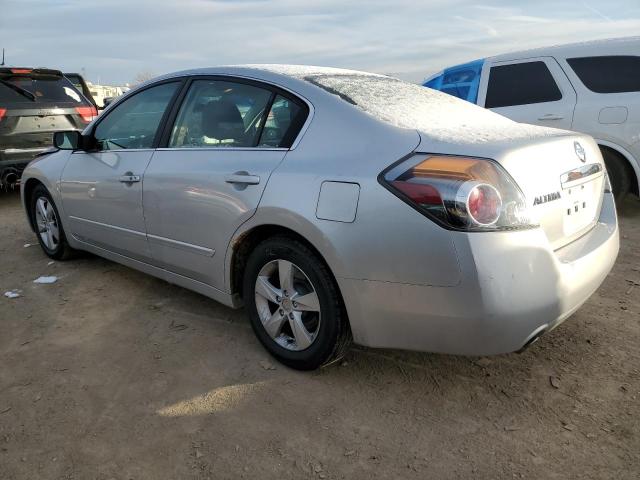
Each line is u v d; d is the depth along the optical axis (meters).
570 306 2.39
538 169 2.38
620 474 2.11
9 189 8.43
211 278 3.17
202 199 3.04
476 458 2.22
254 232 2.89
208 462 2.22
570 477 2.10
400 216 2.25
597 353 2.98
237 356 3.04
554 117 5.77
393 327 2.39
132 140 3.73
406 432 2.38
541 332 2.31
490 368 2.86
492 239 2.15
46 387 2.77
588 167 2.76
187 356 3.06
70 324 3.50
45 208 4.73
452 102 3.21
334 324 2.58
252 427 2.44
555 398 2.60
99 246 4.14
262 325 2.95
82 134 4.16
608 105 5.52
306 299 2.70
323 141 2.63
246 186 2.81
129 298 3.90
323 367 2.88
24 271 4.54
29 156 7.13
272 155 2.79
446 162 2.22
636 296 3.71
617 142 5.53
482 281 2.13
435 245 2.18
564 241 2.55
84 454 2.28
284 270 2.76
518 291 2.19
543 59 5.92
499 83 6.16
